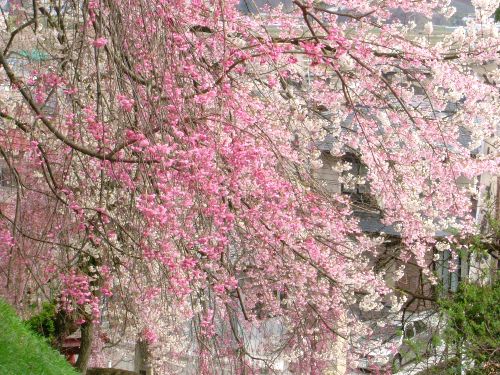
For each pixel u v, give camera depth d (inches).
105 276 344.5
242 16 352.2
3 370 259.1
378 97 398.3
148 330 418.0
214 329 439.8
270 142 326.6
